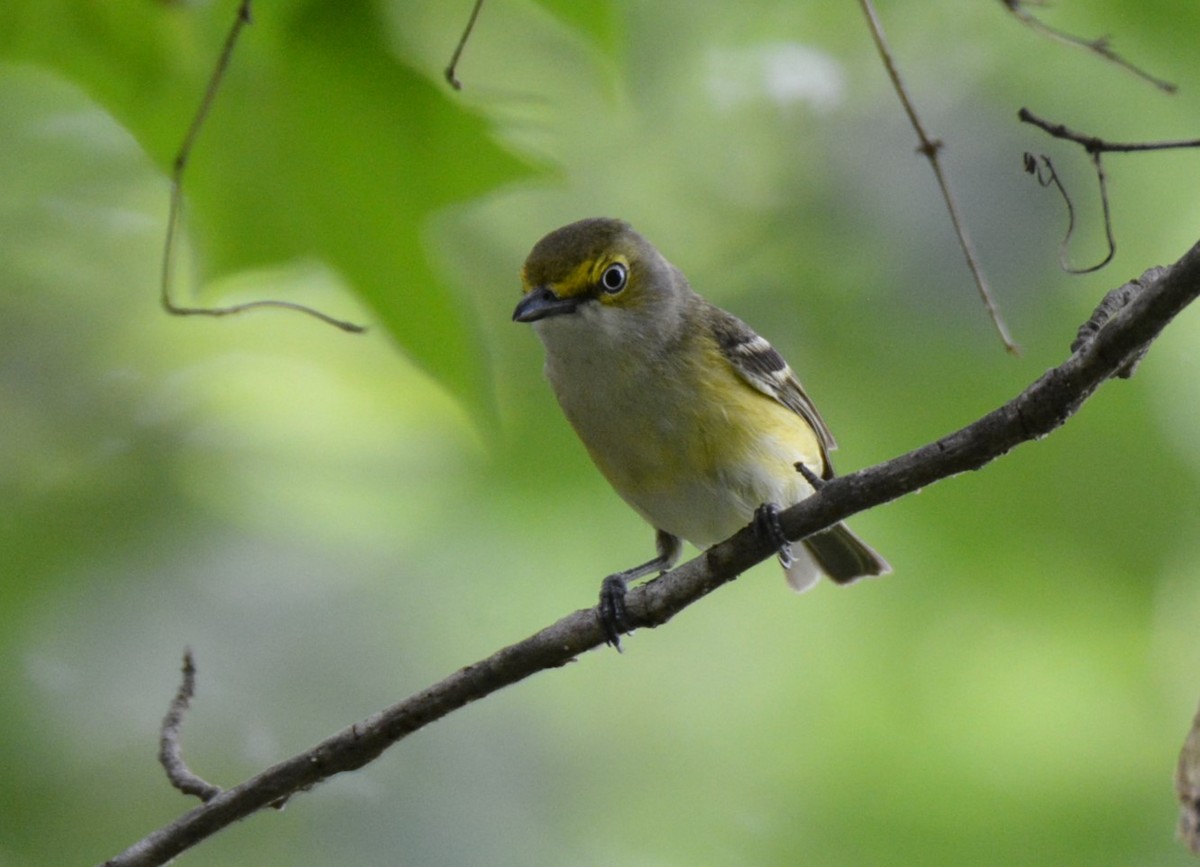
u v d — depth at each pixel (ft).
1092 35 38.52
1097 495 41.11
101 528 40.45
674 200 46.47
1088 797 41.78
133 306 42.06
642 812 42.83
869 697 43.57
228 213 27.30
